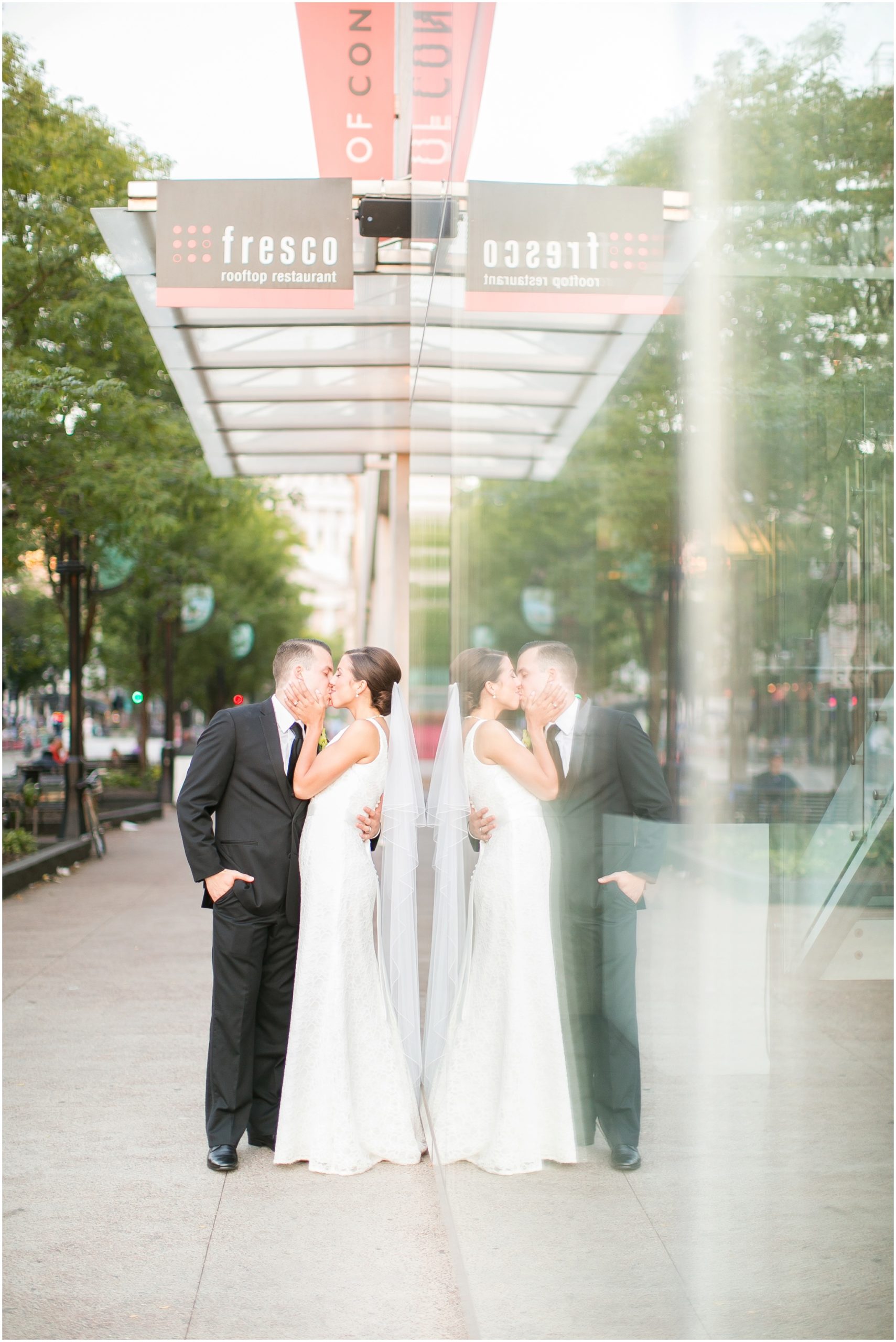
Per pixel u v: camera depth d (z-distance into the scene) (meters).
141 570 19.19
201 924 9.09
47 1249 3.28
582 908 1.78
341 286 5.18
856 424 0.97
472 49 2.57
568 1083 1.90
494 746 2.44
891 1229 1.08
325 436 9.41
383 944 4.45
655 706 1.30
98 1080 4.97
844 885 1.04
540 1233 2.05
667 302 1.29
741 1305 1.24
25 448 9.72
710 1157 1.28
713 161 1.18
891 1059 1.03
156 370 10.20
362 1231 3.41
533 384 1.98
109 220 5.36
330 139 6.06
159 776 23.47
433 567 3.61
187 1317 2.85
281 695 4.20
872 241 0.96
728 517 1.12
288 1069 4.02
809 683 1.03
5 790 15.59
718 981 1.20
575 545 1.73
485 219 2.38
